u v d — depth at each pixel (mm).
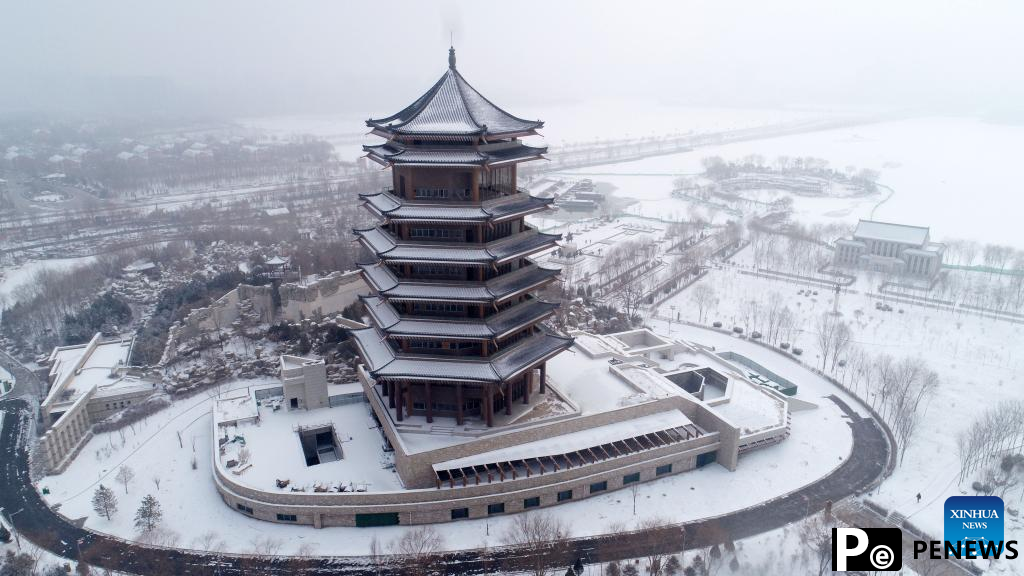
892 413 149125
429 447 115438
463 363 117812
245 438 133625
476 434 119375
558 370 149500
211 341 181625
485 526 113125
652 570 100625
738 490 123375
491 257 112125
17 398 163250
